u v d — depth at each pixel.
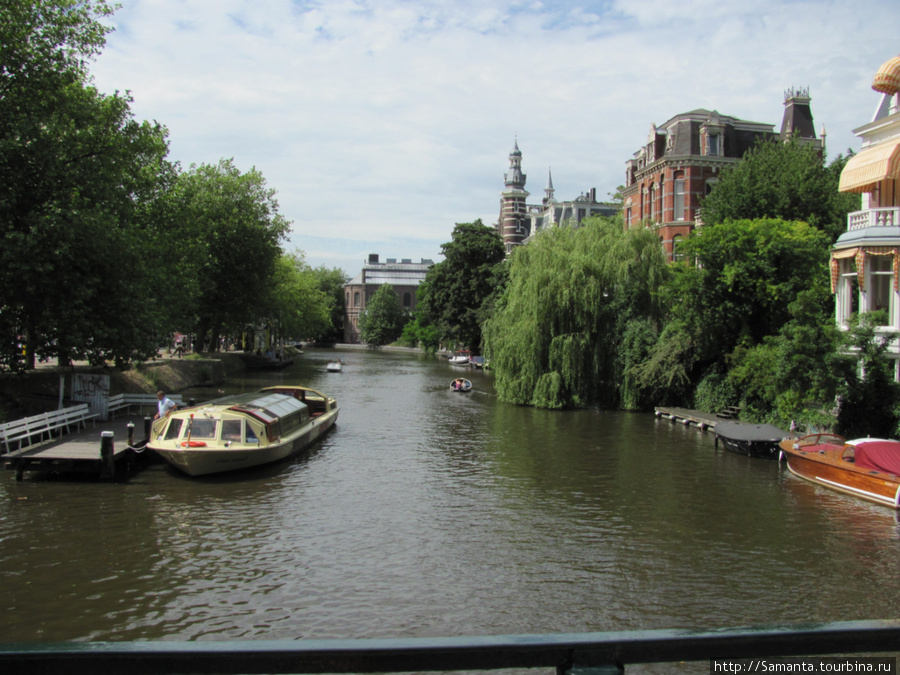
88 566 12.66
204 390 42.09
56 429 21.80
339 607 11.21
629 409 34.78
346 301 155.25
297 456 23.11
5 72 22.69
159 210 35.44
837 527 15.48
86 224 21.67
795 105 44.75
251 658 2.12
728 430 24.34
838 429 22.83
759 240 27.94
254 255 51.78
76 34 24.19
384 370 66.56
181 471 19.84
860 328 21.75
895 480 16.83
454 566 13.03
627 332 34.69
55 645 2.13
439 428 29.45
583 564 13.19
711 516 16.31
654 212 46.00
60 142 23.12
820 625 2.32
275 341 85.81
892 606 11.37
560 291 34.84
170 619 10.62
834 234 32.97
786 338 23.67
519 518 16.11
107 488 17.97
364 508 16.78
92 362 24.78
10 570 12.38
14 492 17.38
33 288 20.95
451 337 74.56
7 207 21.28
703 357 31.94
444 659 2.16
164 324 35.81
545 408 35.91
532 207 126.12
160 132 34.97
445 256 75.12
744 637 2.24
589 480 19.88
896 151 22.06
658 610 11.18
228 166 52.53
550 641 2.19
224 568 12.74
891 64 23.16
